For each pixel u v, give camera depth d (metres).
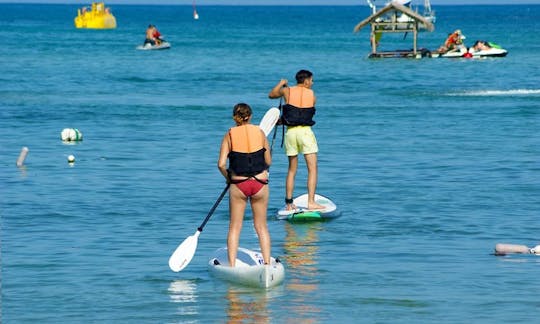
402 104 109.00
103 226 44.00
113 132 81.81
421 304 32.00
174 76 154.50
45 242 40.66
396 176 58.66
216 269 35.59
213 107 104.62
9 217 45.78
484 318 30.52
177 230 43.34
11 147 72.06
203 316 30.73
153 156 67.38
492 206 49.06
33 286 33.97
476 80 147.38
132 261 37.75
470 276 35.53
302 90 46.12
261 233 35.56
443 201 50.47
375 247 40.22
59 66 175.25
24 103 107.00
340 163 63.94
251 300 32.53
